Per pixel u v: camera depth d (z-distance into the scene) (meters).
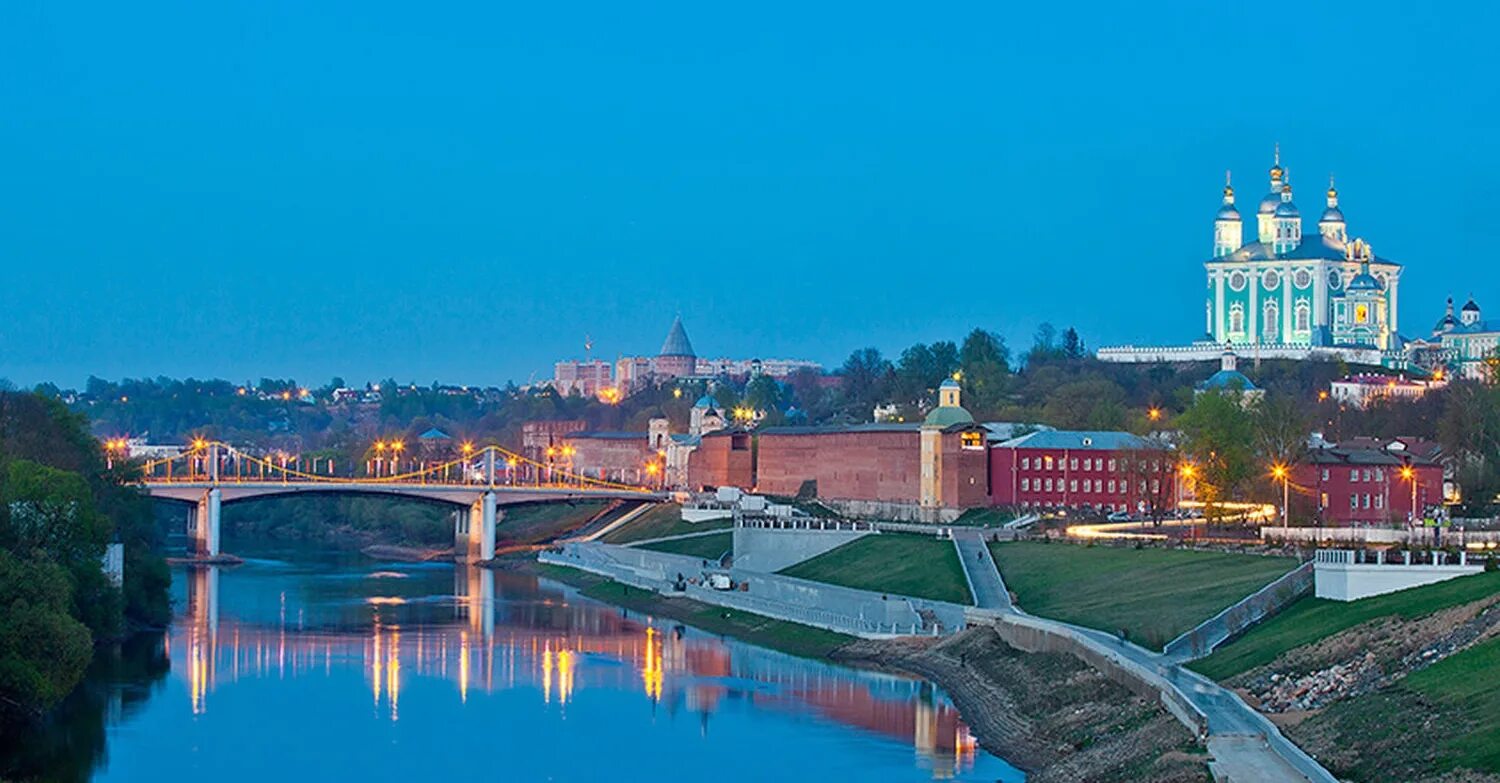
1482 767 117.31
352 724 186.12
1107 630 193.00
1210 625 179.25
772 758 168.50
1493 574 167.50
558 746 175.88
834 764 164.75
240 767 166.88
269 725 185.25
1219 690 154.25
